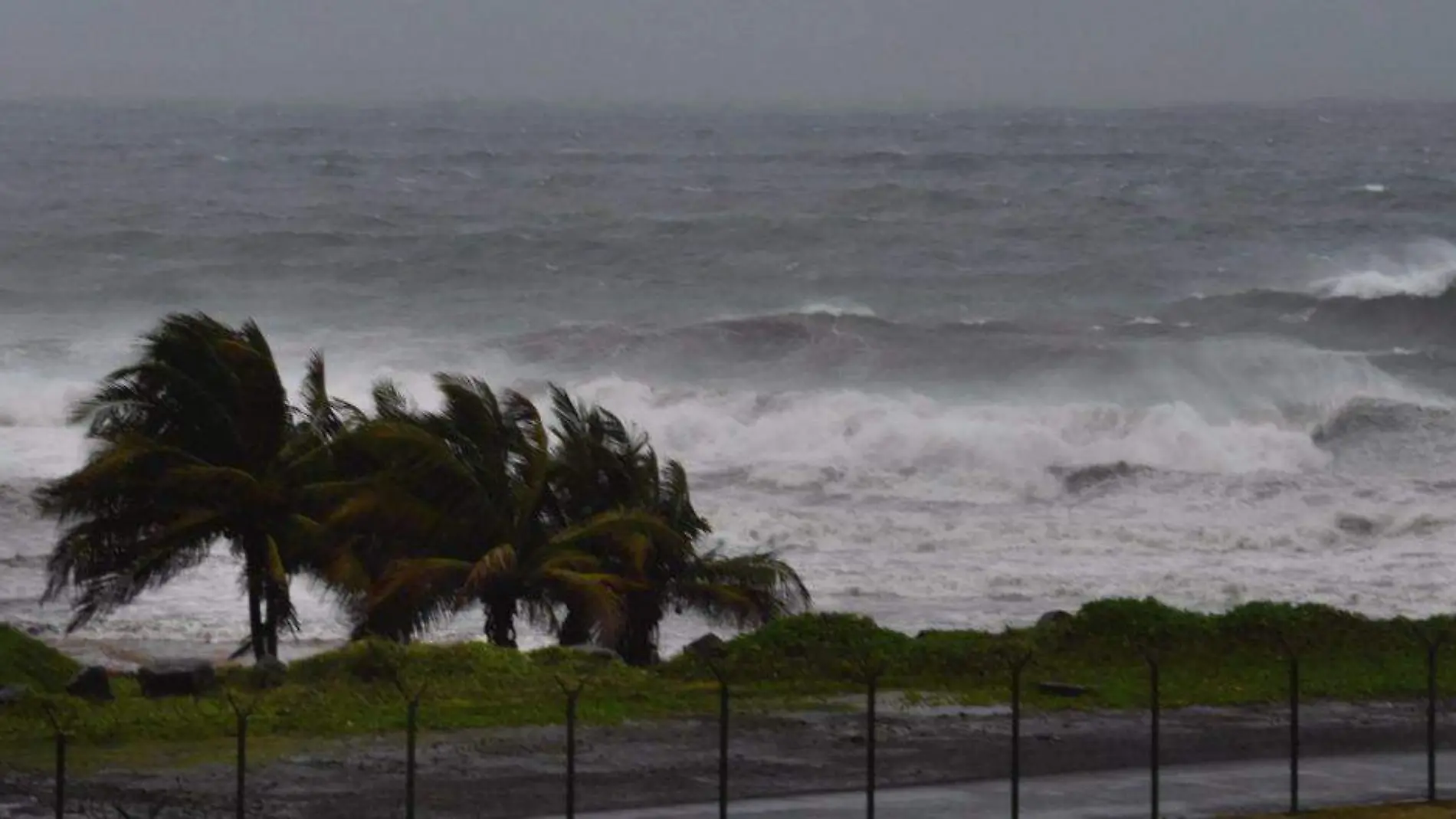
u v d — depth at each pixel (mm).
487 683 44938
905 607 67875
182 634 61844
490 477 54000
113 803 34281
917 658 47062
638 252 188250
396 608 52031
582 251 188750
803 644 47438
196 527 53281
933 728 41125
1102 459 95875
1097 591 70312
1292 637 49750
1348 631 50812
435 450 53062
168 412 54125
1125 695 44438
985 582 71750
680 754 38438
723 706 32125
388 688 44375
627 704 43094
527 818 33531
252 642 54844
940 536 79562
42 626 62781
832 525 81062
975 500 87312
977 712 42688
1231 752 39250
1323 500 84688
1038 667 47438
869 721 32594
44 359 129000
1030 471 90125
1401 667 47906
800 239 198000
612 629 51281
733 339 131750
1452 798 35469
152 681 44406
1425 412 98562
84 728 40031
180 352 54688
